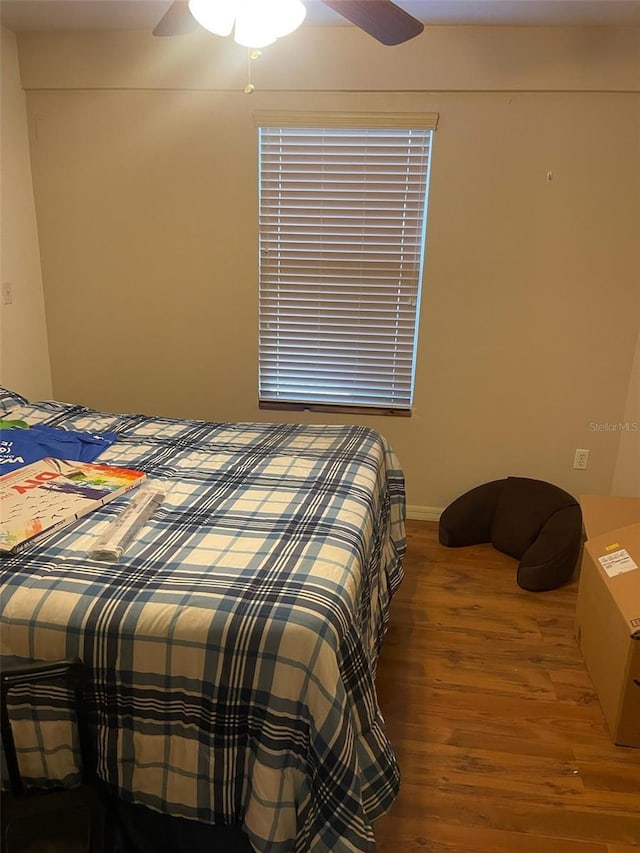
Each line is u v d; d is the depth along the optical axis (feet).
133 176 10.05
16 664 4.09
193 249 10.25
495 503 10.01
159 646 3.96
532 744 6.00
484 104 9.07
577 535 8.82
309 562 4.66
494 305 9.87
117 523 5.18
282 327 10.57
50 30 9.37
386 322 10.29
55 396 11.16
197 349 10.73
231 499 5.88
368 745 4.20
